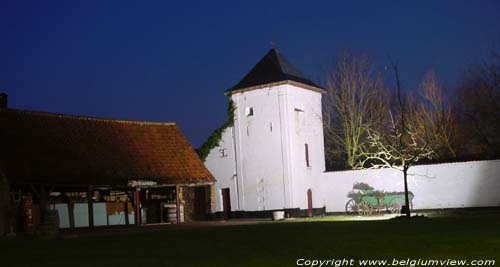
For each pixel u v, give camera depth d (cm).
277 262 1323
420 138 4238
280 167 3959
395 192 3800
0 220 2780
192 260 1421
